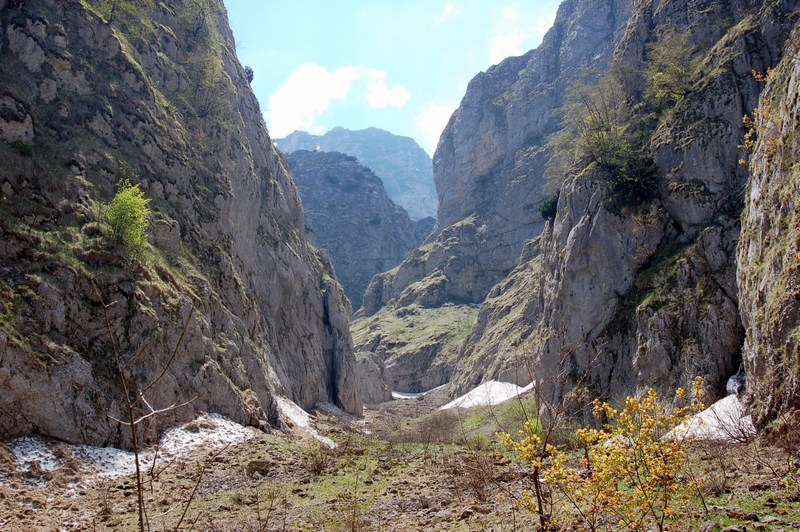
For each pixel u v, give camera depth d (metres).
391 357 93.31
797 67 18.75
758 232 19.75
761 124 21.11
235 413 26.83
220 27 52.94
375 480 20.52
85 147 25.97
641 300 27.27
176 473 20.38
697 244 26.19
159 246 28.00
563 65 116.38
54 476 17.45
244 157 41.69
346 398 53.09
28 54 25.47
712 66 29.88
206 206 34.09
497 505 14.84
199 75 39.47
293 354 45.94
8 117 22.88
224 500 17.80
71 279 21.38
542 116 114.75
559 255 33.41
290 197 56.38
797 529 8.69
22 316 19.45
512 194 109.56
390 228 176.75
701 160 27.52
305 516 15.70
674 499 9.88
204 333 27.06
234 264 36.03
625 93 36.84
